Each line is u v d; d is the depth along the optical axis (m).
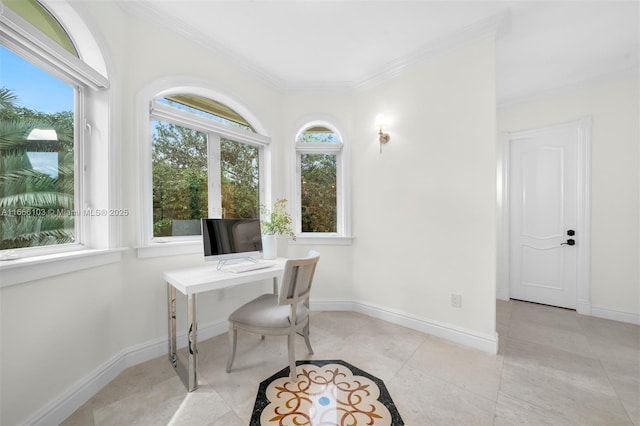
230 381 1.70
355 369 1.83
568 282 3.02
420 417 1.39
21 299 1.22
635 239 2.62
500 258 3.42
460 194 2.25
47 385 1.32
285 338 2.32
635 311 2.61
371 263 2.84
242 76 2.60
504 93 3.14
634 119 2.60
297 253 3.03
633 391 1.59
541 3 1.85
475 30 2.09
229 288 2.49
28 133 1.40
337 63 2.62
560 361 1.93
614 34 2.14
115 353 1.76
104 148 1.70
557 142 3.05
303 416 1.40
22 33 1.22
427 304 2.43
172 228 2.22
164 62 2.04
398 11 1.95
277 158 2.96
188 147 2.34
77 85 1.65
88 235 1.69
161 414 1.42
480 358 1.98
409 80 2.55
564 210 3.03
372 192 2.83
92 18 1.56
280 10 1.94
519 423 1.35
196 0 1.83
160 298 2.02
